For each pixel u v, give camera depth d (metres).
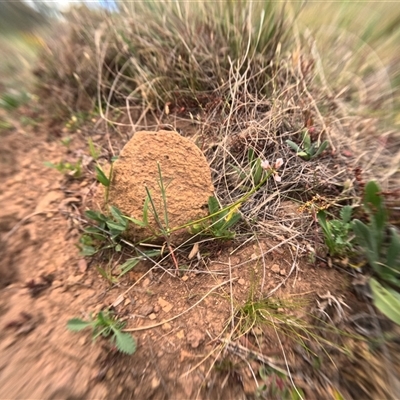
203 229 0.30
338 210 0.33
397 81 0.47
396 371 0.24
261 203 0.34
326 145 0.36
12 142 0.43
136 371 0.25
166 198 0.31
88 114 0.47
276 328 0.26
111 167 0.31
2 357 0.25
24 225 0.34
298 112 0.40
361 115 0.42
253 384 0.24
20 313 0.28
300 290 0.29
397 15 0.58
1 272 0.30
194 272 0.30
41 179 0.38
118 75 0.46
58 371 0.25
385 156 0.37
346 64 0.48
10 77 0.55
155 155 0.32
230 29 0.46
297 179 0.35
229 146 0.38
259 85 0.44
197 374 0.25
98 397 0.24
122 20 0.49
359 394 0.24
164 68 0.45
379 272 0.27
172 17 0.48
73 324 0.26
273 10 0.47
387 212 0.30
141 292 0.29
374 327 0.26
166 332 0.27
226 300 0.28
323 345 0.26
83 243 0.32
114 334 0.26
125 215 0.31
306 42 0.47
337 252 0.29
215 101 0.42
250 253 0.31
